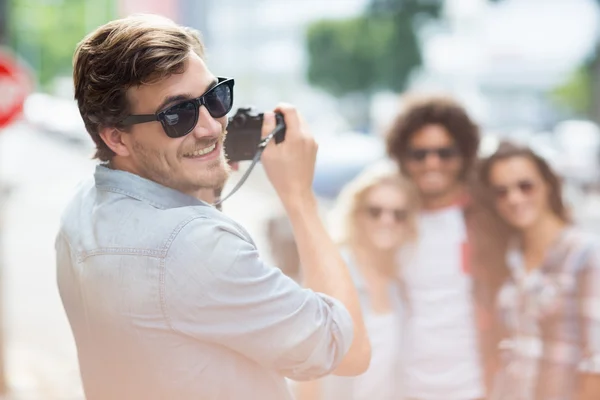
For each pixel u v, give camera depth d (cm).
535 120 4759
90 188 187
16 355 702
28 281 1030
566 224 363
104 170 178
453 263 353
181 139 169
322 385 340
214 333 164
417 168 373
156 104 166
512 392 347
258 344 166
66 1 6272
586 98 4462
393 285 351
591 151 2170
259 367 173
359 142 1631
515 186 360
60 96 6338
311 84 4191
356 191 361
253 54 6206
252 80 6166
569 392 342
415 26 3881
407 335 348
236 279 163
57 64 6338
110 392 179
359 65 3981
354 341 181
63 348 728
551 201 365
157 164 171
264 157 194
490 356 351
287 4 6006
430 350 346
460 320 349
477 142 379
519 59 4650
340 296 184
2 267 620
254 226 1300
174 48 165
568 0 4009
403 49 3875
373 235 350
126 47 164
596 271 348
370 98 4016
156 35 165
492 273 357
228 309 163
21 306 890
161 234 166
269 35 6131
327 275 186
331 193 1465
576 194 1550
